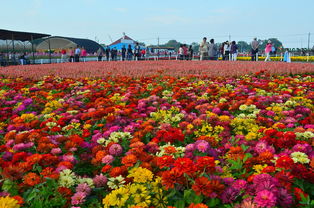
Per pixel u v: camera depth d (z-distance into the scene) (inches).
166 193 85.9
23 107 204.1
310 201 79.0
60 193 84.4
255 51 886.4
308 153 101.3
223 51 984.3
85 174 114.8
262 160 94.5
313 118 156.2
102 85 335.6
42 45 2062.0
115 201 74.8
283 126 136.7
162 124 143.0
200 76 395.5
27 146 116.9
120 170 92.0
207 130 140.8
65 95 267.6
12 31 1022.4
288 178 79.4
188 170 77.6
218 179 83.9
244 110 183.5
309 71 448.8
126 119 165.6
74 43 1924.2
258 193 68.0
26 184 88.9
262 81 342.3
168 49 2065.7
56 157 101.1
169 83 314.5
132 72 465.1
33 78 428.5
